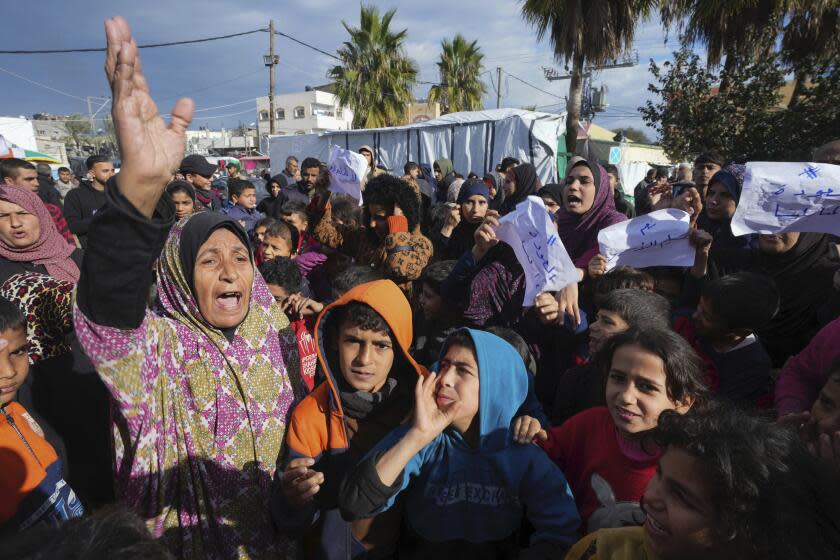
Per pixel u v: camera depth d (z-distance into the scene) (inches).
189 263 51.9
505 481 53.0
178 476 52.2
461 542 53.0
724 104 327.9
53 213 151.6
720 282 77.1
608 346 60.1
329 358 61.1
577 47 457.4
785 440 31.6
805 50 415.5
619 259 96.3
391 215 132.0
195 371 52.7
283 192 289.4
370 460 48.8
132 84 36.6
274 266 99.7
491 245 93.1
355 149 556.1
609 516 55.1
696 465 32.3
